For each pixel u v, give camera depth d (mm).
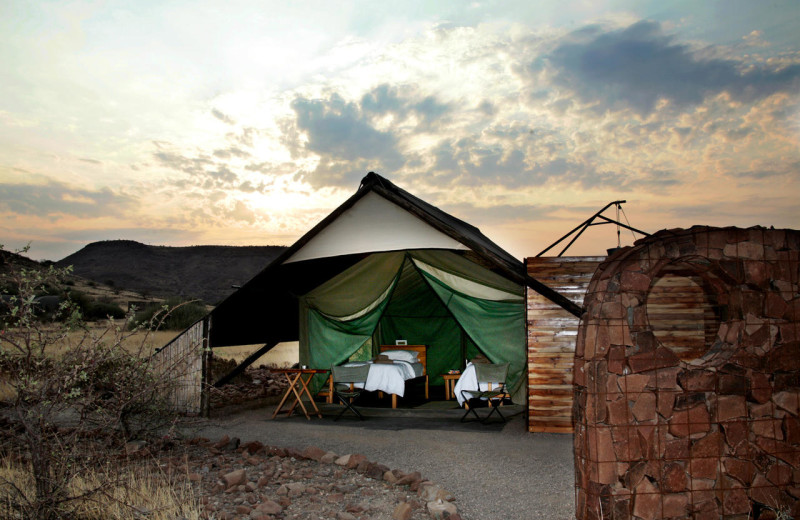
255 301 9086
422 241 7801
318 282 10031
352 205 8195
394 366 9523
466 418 8391
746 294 3430
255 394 10758
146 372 5016
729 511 3266
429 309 12789
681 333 6684
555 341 7195
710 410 3305
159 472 4773
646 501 3166
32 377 3641
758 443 3354
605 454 3166
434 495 4273
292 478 4863
